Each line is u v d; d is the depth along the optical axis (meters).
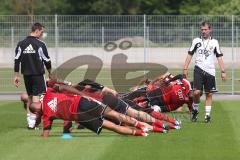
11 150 42.59
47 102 49.19
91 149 42.78
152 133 50.91
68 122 50.34
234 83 107.06
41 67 56.44
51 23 111.50
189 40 112.38
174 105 60.47
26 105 59.53
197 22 111.12
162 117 54.44
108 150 42.31
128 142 45.94
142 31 114.19
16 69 57.19
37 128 55.12
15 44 111.94
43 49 56.41
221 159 38.97
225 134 50.28
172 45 113.62
